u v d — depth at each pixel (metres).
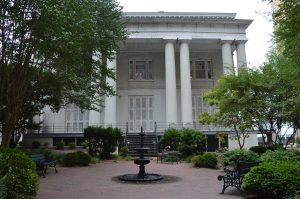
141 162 13.84
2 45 11.96
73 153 19.45
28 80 13.34
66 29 11.47
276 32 11.23
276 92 17.69
